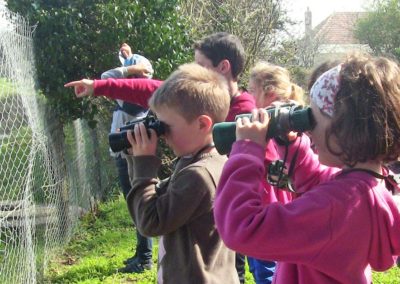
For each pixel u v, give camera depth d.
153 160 2.04
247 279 4.32
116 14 5.51
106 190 7.71
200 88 2.05
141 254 4.67
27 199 3.82
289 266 1.59
